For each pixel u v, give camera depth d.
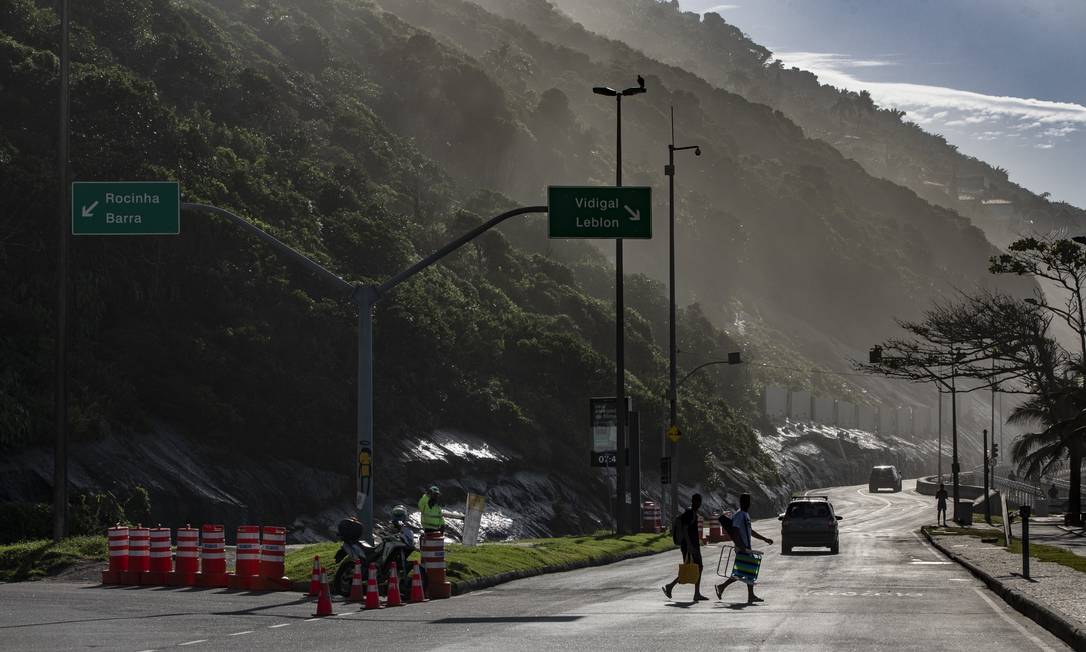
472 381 79.06
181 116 92.69
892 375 73.69
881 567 34.31
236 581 25.97
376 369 70.19
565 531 74.00
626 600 23.73
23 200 58.56
